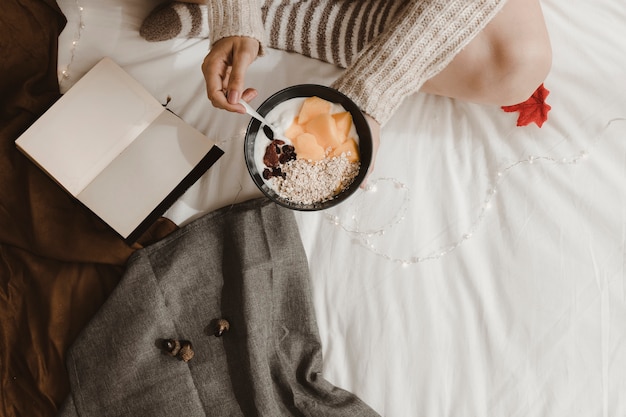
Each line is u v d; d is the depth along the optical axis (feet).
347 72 2.64
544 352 2.93
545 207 3.02
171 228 3.04
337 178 2.57
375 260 3.05
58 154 2.91
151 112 3.01
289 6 3.04
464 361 2.97
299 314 3.03
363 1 2.98
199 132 3.03
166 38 3.07
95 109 2.97
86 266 3.02
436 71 2.64
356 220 3.08
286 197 2.60
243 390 2.95
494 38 2.64
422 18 2.47
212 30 2.54
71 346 2.89
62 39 3.12
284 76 3.19
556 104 3.09
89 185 2.93
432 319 2.98
